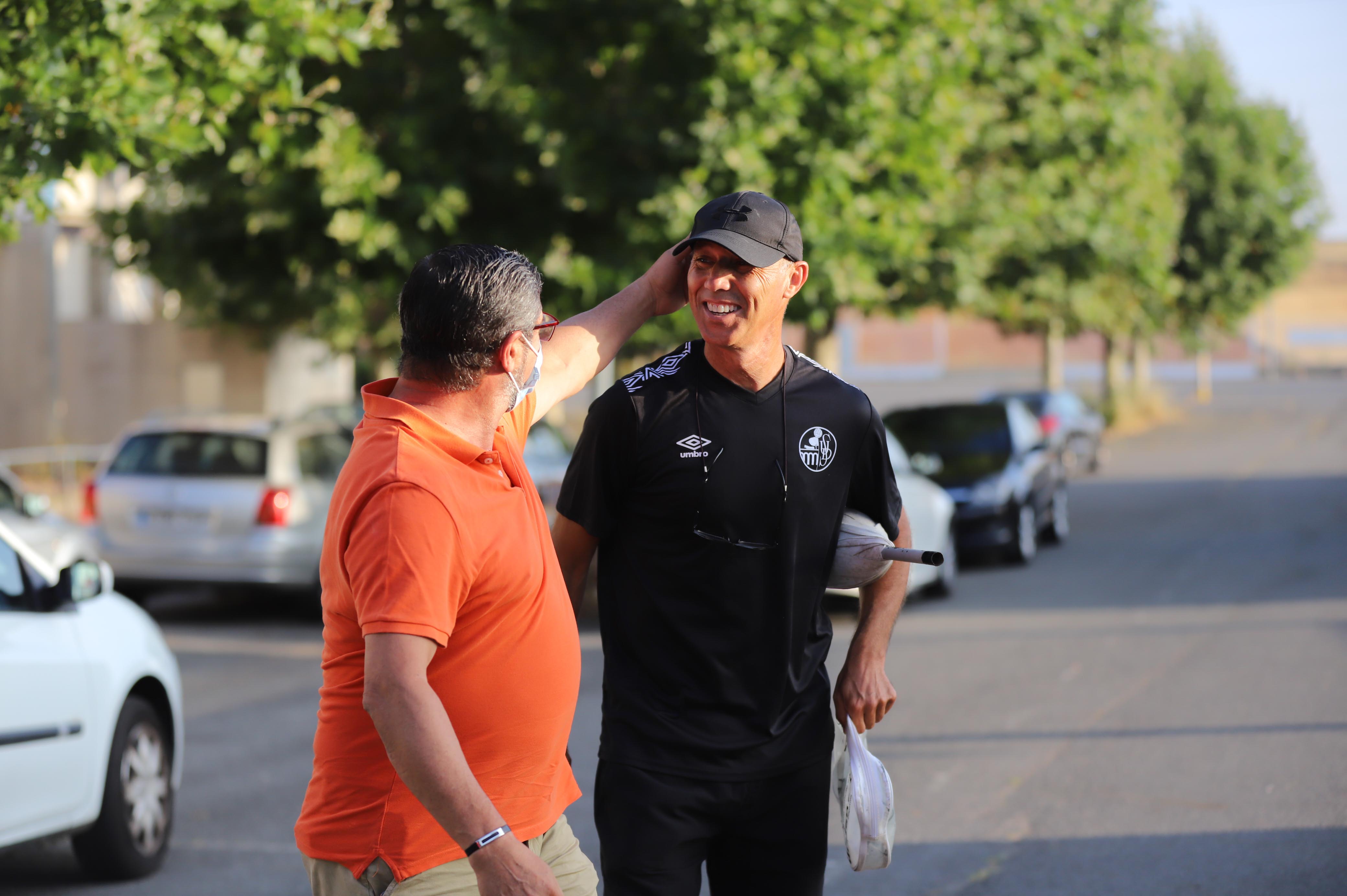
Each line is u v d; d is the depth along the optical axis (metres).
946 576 12.19
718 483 2.88
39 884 5.12
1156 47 18.73
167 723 5.52
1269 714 7.24
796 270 2.96
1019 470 14.51
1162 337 43.69
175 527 11.00
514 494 2.40
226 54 5.91
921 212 13.38
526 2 10.49
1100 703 7.68
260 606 12.47
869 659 3.10
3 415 25.16
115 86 5.43
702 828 2.93
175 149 5.96
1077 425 26.06
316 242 12.10
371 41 6.99
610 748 2.96
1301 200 34.47
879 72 10.98
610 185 10.84
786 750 2.95
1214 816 5.51
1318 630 9.76
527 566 2.36
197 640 10.69
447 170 11.07
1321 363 69.31
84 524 11.16
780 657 2.94
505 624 2.33
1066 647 9.46
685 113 10.72
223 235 12.59
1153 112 19.08
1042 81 15.81
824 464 2.96
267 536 10.95
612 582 3.02
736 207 2.89
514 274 2.40
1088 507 20.19
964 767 6.40
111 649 5.14
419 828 2.31
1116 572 13.45
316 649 10.26
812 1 10.32
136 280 29.20
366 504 2.24
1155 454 30.34
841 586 3.04
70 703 4.82
